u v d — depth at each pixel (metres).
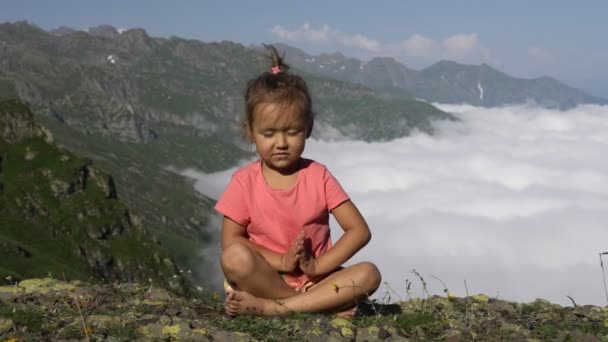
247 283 1.60
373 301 1.84
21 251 34.25
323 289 1.62
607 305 1.82
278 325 1.52
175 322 1.48
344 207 1.65
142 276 43.62
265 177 1.67
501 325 1.61
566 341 1.49
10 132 47.22
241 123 1.64
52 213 43.59
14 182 44.66
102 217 45.47
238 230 1.69
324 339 1.45
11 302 1.69
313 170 1.66
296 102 1.55
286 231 1.65
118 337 1.42
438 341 1.50
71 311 1.62
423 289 1.90
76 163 47.19
